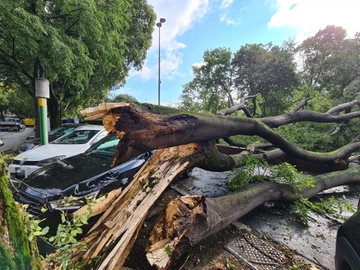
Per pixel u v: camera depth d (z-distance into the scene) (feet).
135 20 39.34
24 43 17.97
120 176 9.08
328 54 41.32
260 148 16.75
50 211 6.81
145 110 5.49
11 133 53.42
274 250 6.82
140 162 10.39
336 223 8.85
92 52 26.08
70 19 22.70
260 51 50.26
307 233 8.04
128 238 5.10
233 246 6.87
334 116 16.11
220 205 6.87
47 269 4.04
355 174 12.40
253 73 49.34
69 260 4.20
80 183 7.97
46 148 14.20
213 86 50.83
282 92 46.65
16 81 33.47
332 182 11.36
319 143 18.49
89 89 40.50
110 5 25.32
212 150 8.68
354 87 27.40
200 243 6.79
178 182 13.29
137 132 4.99
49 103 33.91
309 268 6.02
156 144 5.54
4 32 18.67
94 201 5.49
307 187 10.12
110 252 4.76
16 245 3.01
